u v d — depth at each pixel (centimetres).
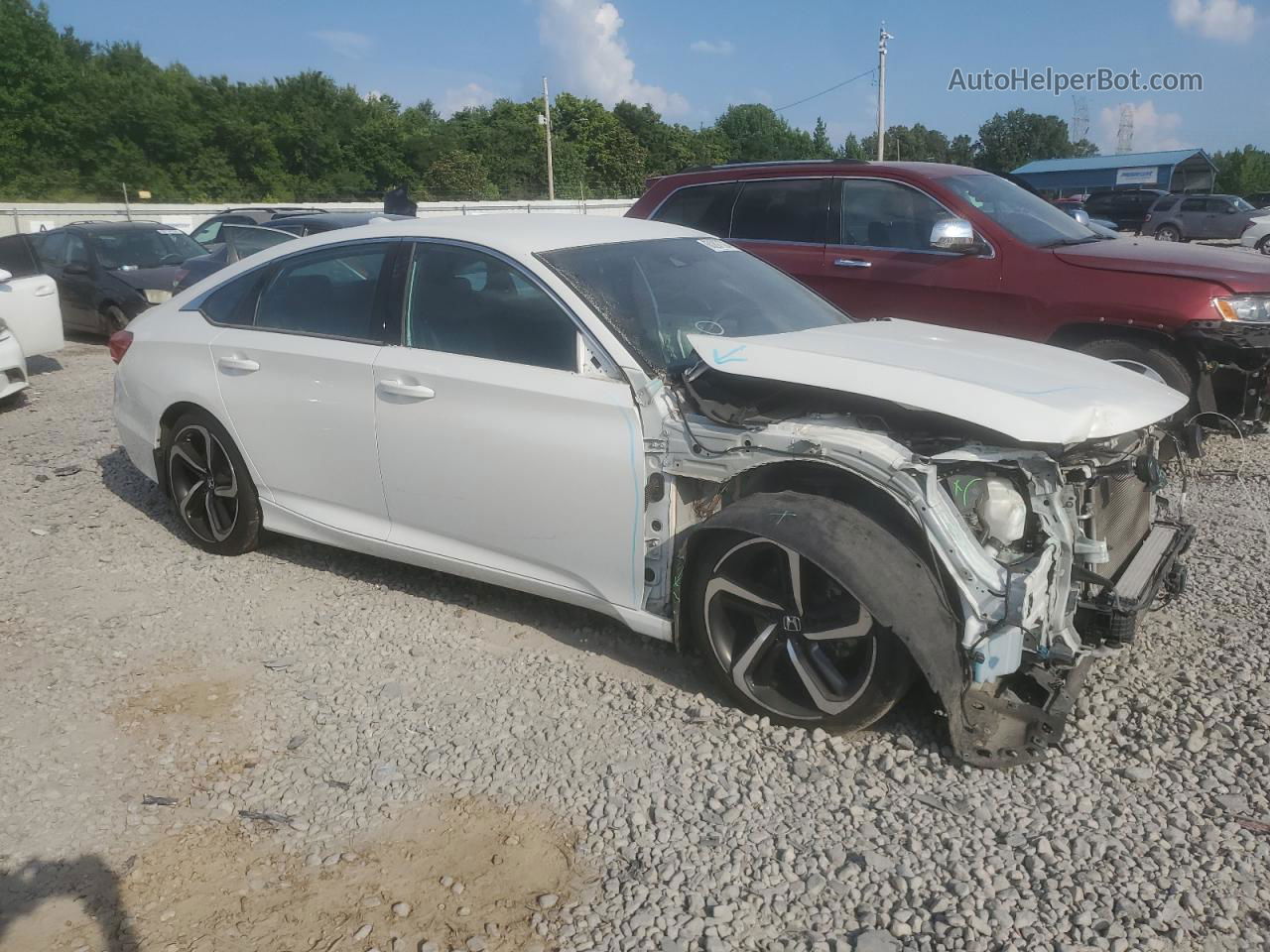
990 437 321
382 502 431
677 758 327
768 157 8812
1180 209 3525
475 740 342
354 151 5869
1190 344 619
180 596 465
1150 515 405
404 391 408
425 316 416
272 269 480
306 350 445
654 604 362
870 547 307
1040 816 293
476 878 277
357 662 398
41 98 5031
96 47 6069
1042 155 8656
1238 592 441
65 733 351
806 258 754
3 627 434
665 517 352
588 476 366
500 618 434
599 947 250
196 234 1453
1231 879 266
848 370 335
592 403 363
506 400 383
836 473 333
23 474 656
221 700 372
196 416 497
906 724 340
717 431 338
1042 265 662
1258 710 344
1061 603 320
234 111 5550
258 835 297
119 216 3241
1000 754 311
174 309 523
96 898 273
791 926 255
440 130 6400
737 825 294
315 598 460
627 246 428
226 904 269
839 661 334
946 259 696
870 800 303
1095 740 330
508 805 307
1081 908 256
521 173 6450
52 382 982
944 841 284
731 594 342
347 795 314
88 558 512
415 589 466
